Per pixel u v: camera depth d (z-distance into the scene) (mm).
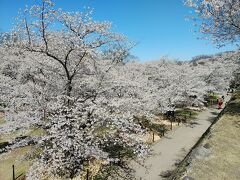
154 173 14859
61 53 14367
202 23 15156
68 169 12969
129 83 16156
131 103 14656
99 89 15047
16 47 13367
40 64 15148
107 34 13859
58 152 11578
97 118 12961
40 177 12375
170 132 23859
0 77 17297
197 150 9539
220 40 15164
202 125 27578
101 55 14883
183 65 44469
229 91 62125
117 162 15469
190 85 33281
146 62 39438
